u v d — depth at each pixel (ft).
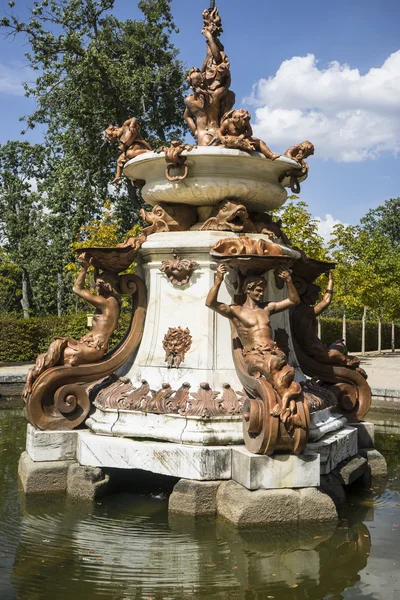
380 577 11.70
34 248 116.78
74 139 84.84
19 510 15.42
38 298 122.62
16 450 22.80
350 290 84.48
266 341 15.46
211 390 16.93
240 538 13.51
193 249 18.01
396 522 14.82
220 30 20.80
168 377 17.83
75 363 17.81
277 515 14.02
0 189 141.08
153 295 18.98
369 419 32.30
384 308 100.58
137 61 86.69
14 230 134.72
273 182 19.35
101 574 11.73
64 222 87.15
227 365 17.72
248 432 14.98
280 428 14.06
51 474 16.71
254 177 18.62
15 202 140.56
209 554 12.71
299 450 14.34
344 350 20.30
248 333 15.71
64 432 17.19
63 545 13.16
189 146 17.46
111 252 18.16
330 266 20.71
